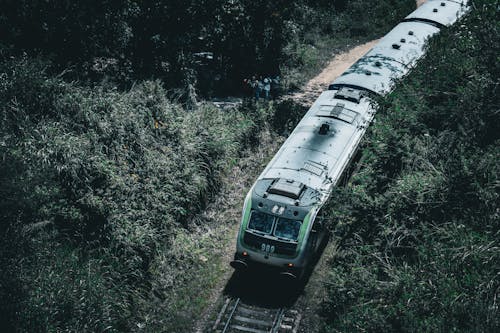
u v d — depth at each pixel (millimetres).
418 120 16281
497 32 16750
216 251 17047
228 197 19312
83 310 12656
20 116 15836
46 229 13852
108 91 18484
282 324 14359
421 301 11367
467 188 13219
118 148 16750
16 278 12133
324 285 14570
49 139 15203
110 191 15477
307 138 17453
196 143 18844
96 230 14938
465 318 10773
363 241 14133
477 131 15141
